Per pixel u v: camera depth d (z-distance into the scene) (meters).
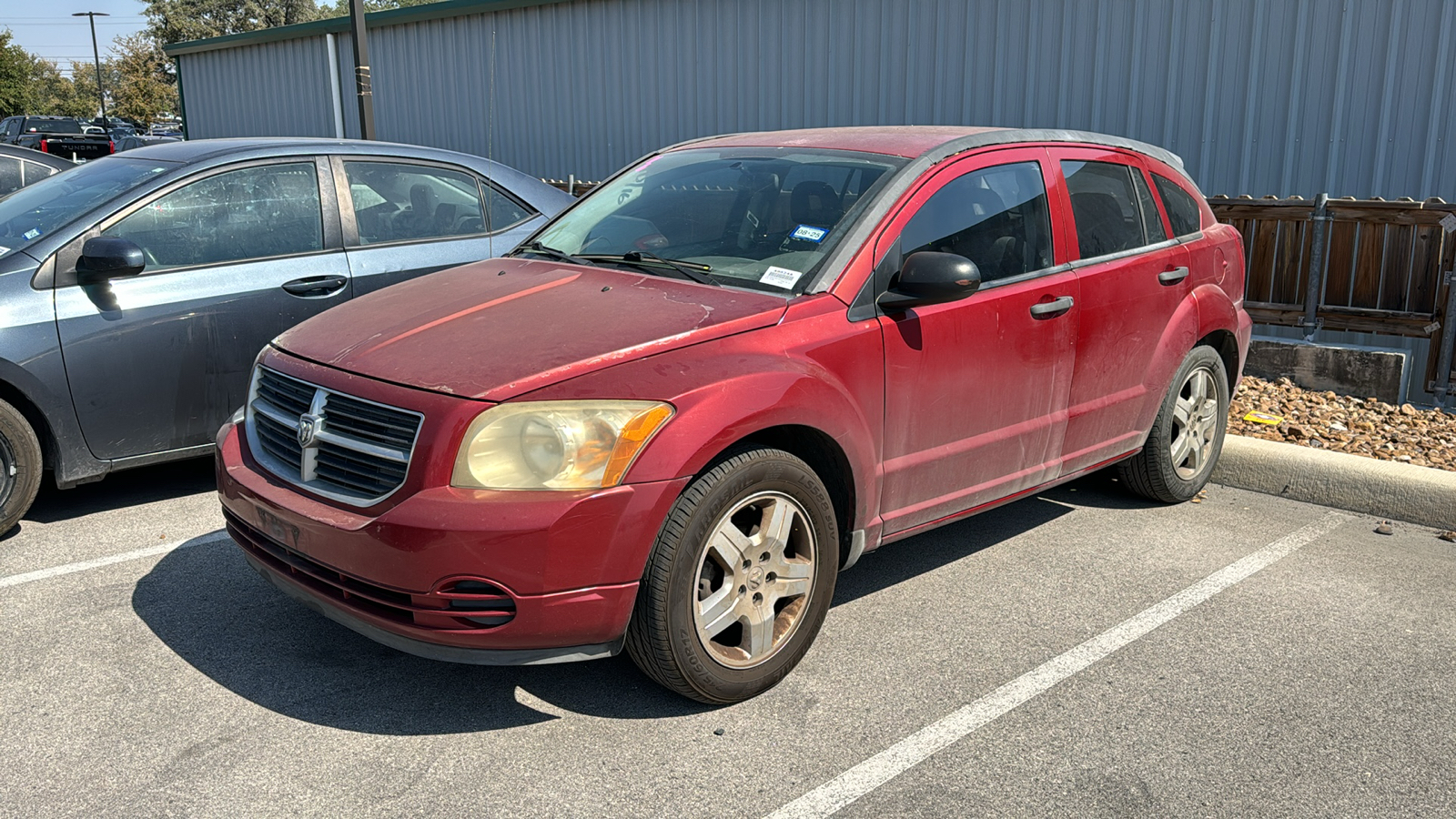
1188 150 9.52
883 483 3.60
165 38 83.88
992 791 2.84
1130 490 5.19
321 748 3.01
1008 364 3.94
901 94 11.09
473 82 15.35
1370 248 7.28
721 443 2.99
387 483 2.96
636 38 13.20
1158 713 3.25
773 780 2.88
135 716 3.16
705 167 4.29
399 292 3.90
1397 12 8.38
